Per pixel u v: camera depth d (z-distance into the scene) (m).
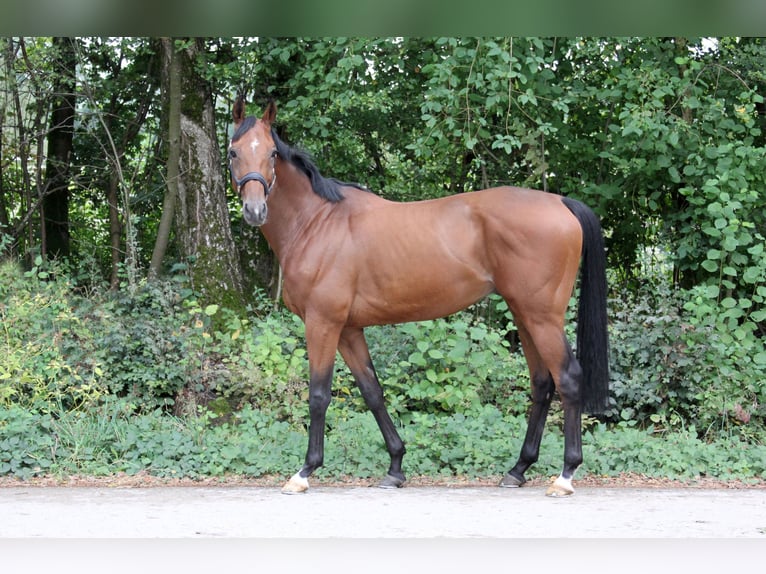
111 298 9.43
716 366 8.06
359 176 10.95
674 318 8.35
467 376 8.00
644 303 8.66
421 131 10.72
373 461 6.65
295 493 5.90
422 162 10.95
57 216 13.22
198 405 8.25
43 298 8.92
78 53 11.12
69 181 12.65
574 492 5.91
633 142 9.34
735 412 7.73
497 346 8.21
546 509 5.36
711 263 8.33
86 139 12.92
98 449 6.87
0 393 7.47
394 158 11.52
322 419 6.00
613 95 9.42
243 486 6.23
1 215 12.24
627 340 8.52
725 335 8.12
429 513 5.23
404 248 5.89
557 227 5.70
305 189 6.14
